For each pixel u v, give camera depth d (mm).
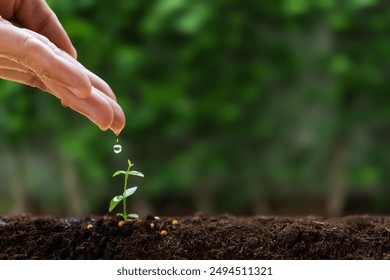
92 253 2062
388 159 5184
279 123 5051
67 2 4461
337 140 5008
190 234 2146
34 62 1889
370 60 4750
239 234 2152
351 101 4926
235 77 4836
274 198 5441
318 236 2109
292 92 5121
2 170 5422
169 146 5145
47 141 5188
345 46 4848
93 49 4566
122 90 4785
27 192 5207
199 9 4340
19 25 2492
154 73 4906
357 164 5219
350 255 2039
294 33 5125
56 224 2264
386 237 2146
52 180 5320
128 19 4719
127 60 4434
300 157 5207
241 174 5277
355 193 5391
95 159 4680
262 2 4668
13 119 4551
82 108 2033
